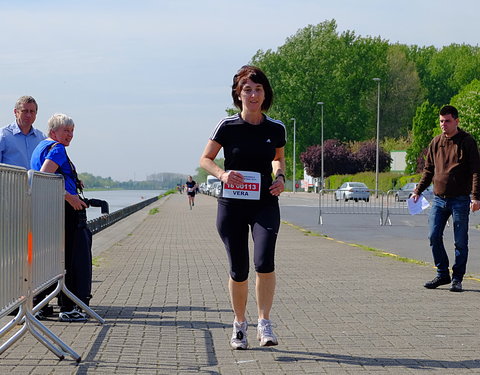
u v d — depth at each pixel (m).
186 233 22.52
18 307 5.82
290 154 98.06
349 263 13.08
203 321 7.47
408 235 21.20
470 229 23.67
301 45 96.44
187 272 11.78
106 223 26.16
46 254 6.61
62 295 7.53
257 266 6.17
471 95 86.69
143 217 34.81
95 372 5.47
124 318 7.64
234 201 6.20
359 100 97.44
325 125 94.50
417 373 5.43
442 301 8.73
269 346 6.32
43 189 6.52
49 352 6.10
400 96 103.44
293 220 29.36
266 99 6.32
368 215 33.19
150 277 11.12
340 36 100.31
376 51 101.06
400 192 36.84
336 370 5.52
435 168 9.78
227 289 9.78
